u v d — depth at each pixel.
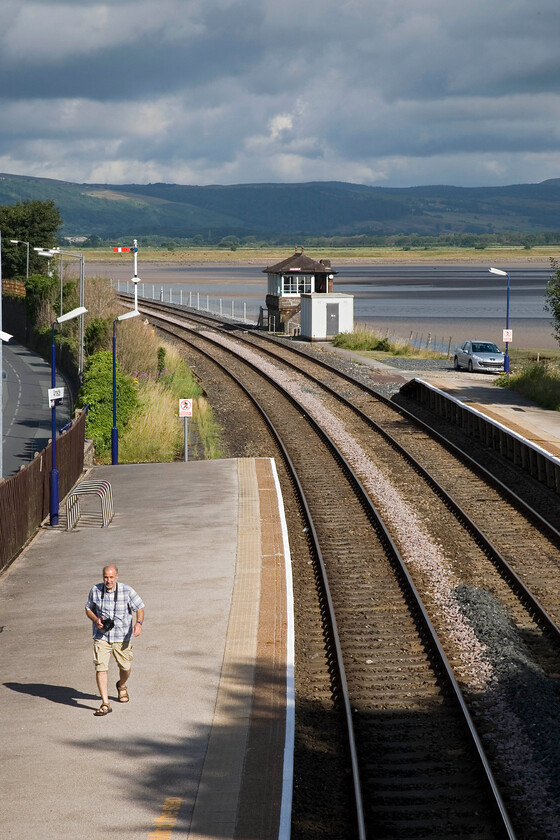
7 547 24.03
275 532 26.61
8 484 24.20
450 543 26.36
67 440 32.62
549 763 14.22
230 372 62.88
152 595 20.98
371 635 19.89
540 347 85.94
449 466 36.88
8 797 12.02
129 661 14.89
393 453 39.06
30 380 66.69
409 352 75.31
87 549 25.33
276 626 18.73
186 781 12.44
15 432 47.38
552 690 17.12
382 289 188.88
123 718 14.45
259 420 47.38
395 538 26.73
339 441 41.22
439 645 18.70
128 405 42.62
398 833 12.45
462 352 65.81
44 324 84.25
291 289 89.88
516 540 26.78
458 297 162.38
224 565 23.30
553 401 47.31
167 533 26.73
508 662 18.06
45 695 15.47
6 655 17.52
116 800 11.93
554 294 52.62
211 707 14.85
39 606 20.55
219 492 31.94
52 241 116.06
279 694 15.36
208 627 18.70
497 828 12.56
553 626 20.00
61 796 12.04
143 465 37.59
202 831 11.21
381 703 16.72
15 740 13.71
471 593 21.78
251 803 11.86
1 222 114.50
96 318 64.56
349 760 14.26
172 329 92.00
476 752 14.49
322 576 23.41
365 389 55.78
